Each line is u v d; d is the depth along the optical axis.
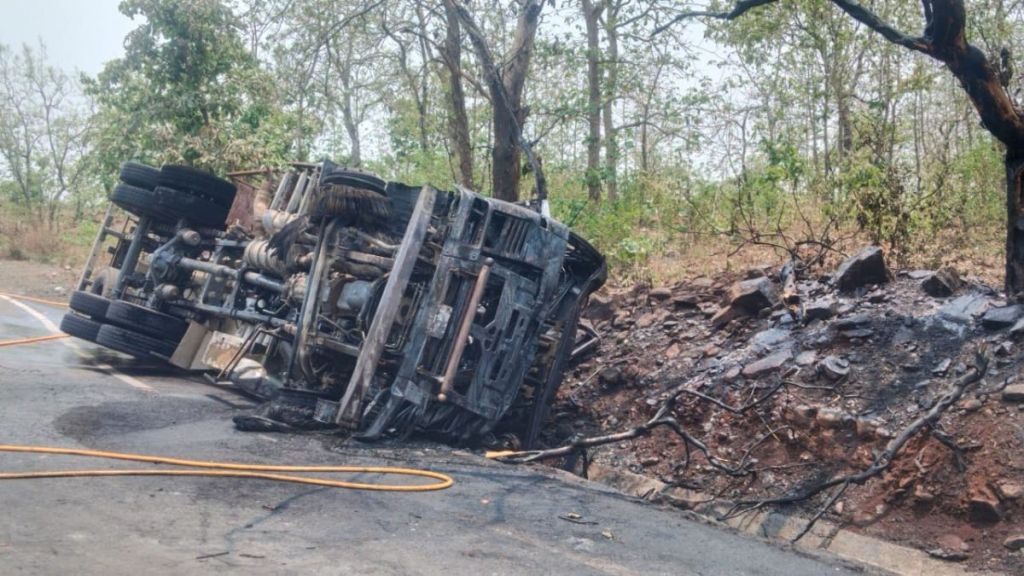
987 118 8.80
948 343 8.70
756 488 8.22
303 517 6.09
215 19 18.00
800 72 17.36
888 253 11.23
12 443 7.33
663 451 9.26
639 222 16.17
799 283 10.92
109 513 5.75
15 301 18.66
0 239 27.70
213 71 18.44
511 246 9.16
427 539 5.86
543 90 18.94
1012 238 8.96
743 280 11.53
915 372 8.48
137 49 18.11
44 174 31.39
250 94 18.83
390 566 5.23
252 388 10.29
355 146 22.25
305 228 9.67
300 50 13.87
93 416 8.74
